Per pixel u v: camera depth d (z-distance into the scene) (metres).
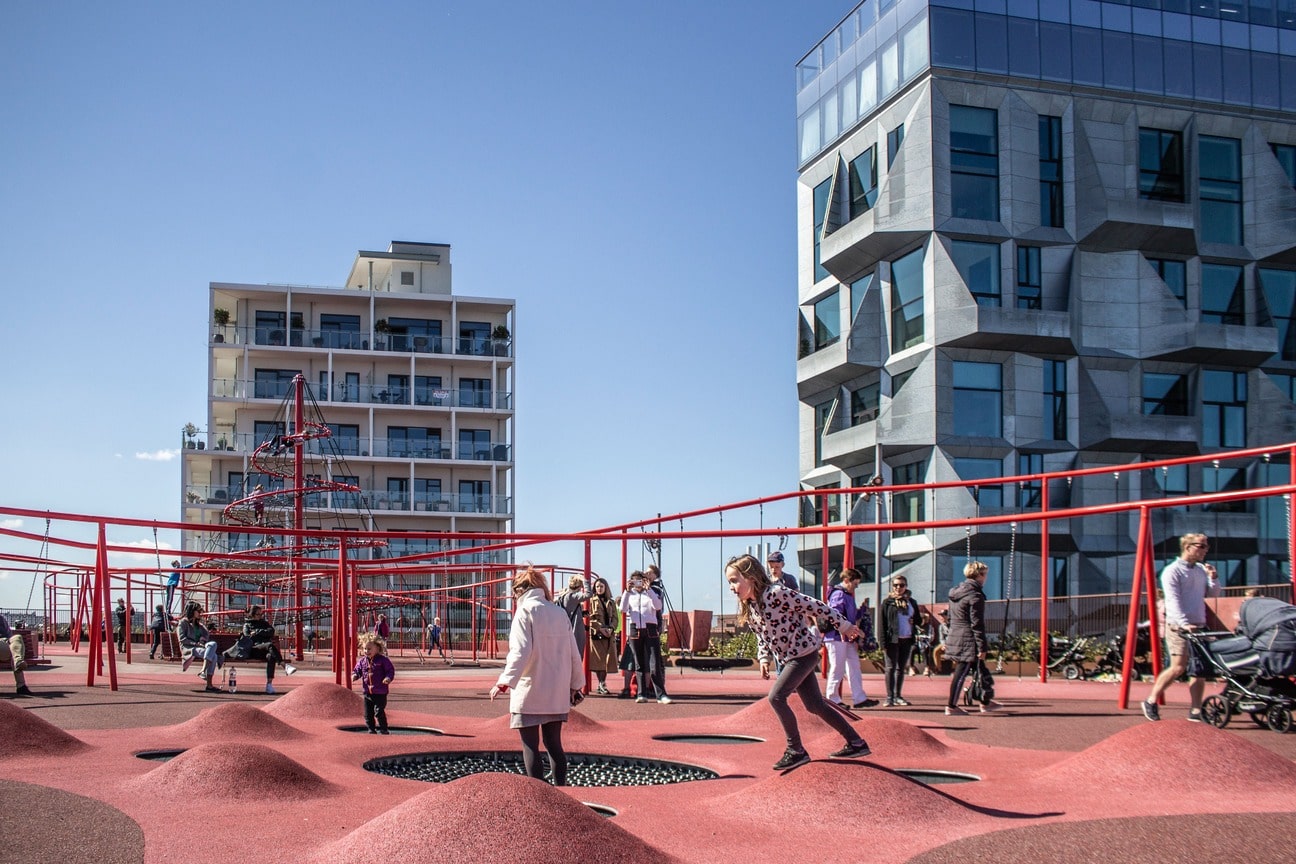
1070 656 22.02
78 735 11.41
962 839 6.61
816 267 47.88
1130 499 40.19
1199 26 42.59
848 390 44.97
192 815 7.32
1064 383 40.66
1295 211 42.16
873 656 24.41
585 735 12.05
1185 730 8.66
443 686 19.47
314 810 7.61
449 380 68.69
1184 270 42.12
